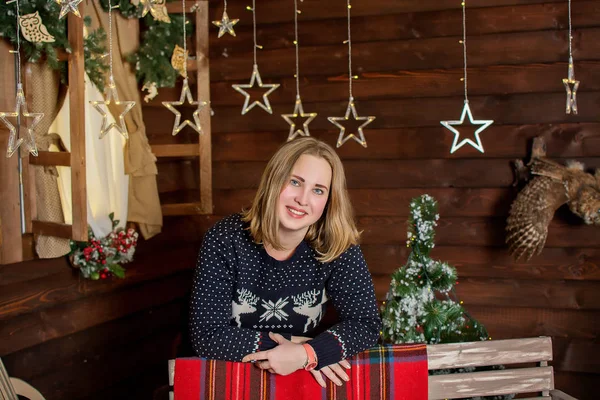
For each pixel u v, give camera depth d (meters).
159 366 3.53
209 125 3.30
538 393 2.91
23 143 2.57
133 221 3.22
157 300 3.49
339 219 1.68
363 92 3.24
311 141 1.66
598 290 3.04
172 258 3.57
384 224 3.28
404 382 1.76
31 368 2.69
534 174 2.95
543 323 3.12
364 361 1.75
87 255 2.79
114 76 3.02
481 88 3.09
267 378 1.67
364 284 1.75
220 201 3.55
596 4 2.94
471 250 3.18
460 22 3.10
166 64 3.13
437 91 3.15
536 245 2.85
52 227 2.54
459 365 1.89
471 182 3.15
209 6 3.43
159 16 2.31
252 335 1.63
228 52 3.42
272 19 3.34
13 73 2.48
